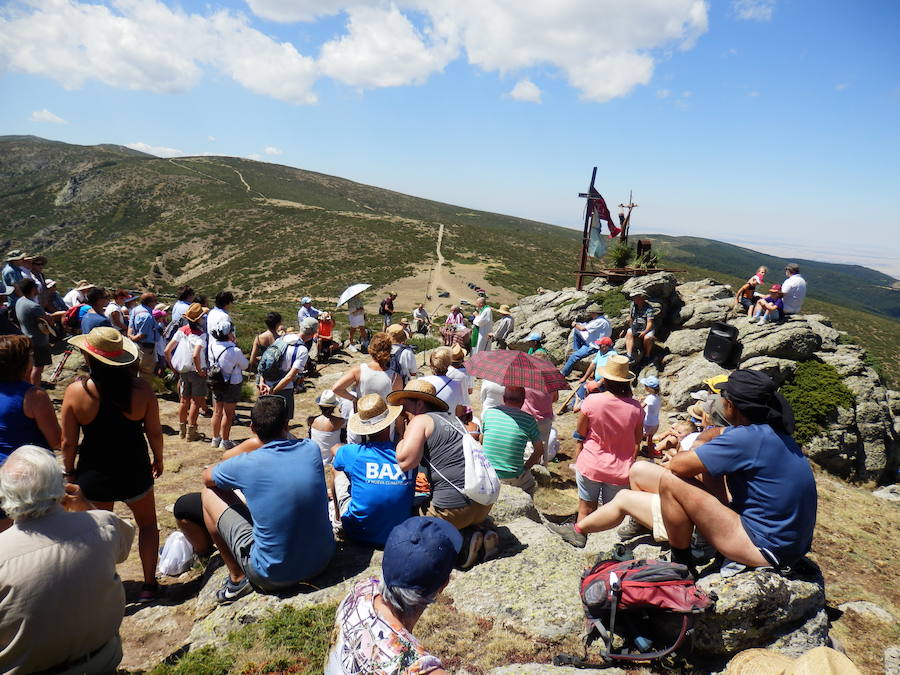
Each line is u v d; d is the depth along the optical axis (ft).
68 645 8.53
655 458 28.96
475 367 20.85
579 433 18.28
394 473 14.12
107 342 12.88
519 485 21.13
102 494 13.24
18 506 8.16
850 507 27.09
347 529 14.73
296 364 25.88
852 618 16.05
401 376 21.01
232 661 11.08
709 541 11.56
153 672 10.95
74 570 8.39
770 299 42.27
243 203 428.97
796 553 11.10
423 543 5.86
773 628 10.77
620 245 59.06
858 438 33.22
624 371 17.52
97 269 303.27
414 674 5.59
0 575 7.84
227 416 26.68
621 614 11.23
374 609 6.06
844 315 387.14
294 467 12.65
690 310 47.73
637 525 15.37
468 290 199.31
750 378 11.16
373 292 188.96
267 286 242.17
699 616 10.83
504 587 13.37
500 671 10.71
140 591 14.71
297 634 11.71
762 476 10.87
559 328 52.39
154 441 14.21
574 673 10.61
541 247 339.36
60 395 31.27
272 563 12.49
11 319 31.17
